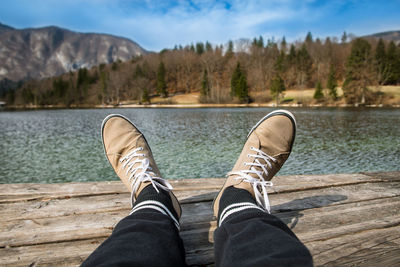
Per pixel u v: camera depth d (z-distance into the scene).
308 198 1.57
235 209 0.89
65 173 5.99
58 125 17.12
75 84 78.69
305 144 8.88
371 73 37.59
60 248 1.04
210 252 1.01
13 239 1.09
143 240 0.68
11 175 5.86
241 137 10.60
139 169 1.26
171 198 1.07
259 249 0.62
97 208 1.40
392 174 2.08
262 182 1.15
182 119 20.23
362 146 8.41
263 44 90.00
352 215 1.33
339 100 41.12
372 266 0.92
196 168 6.07
